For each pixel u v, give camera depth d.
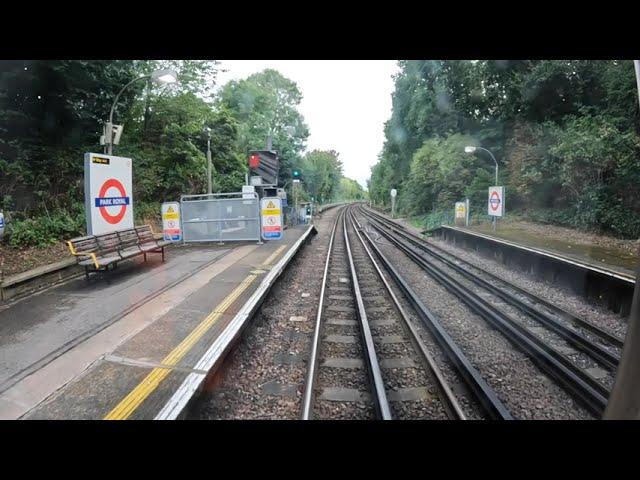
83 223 10.36
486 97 23.92
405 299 8.24
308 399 3.92
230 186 23.38
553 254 9.78
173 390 3.58
